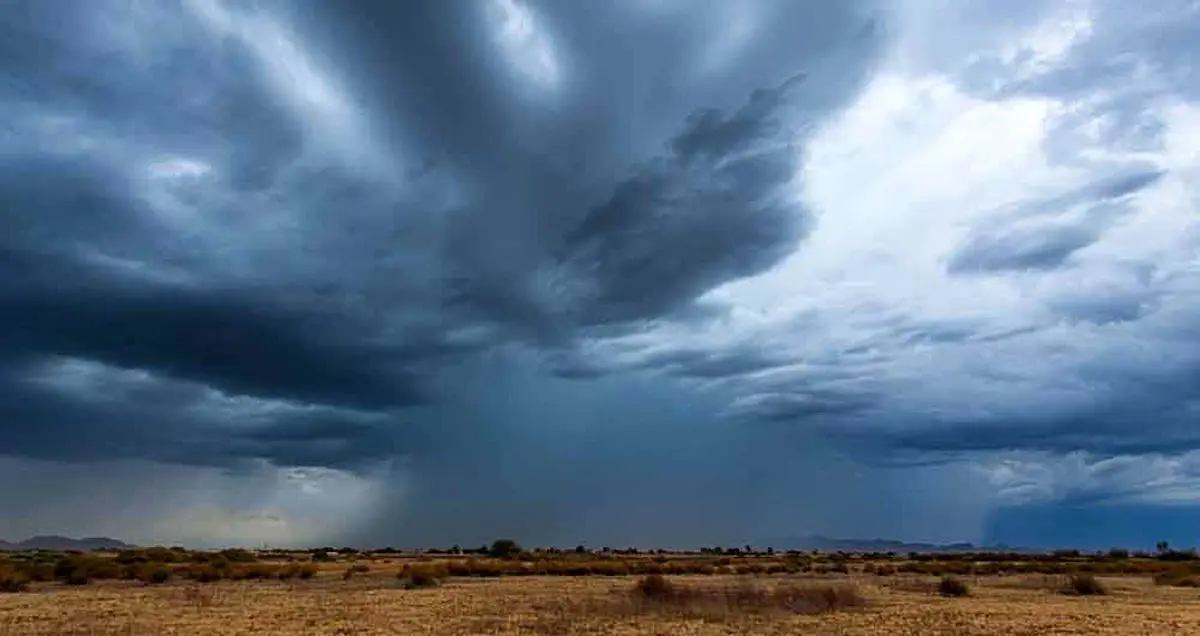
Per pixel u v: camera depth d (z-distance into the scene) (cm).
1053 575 7406
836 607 3941
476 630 3142
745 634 3030
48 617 3625
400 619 3509
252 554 12962
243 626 3275
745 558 12469
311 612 3816
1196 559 11550
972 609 3938
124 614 3747
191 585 5897
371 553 17025
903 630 3158
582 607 3891
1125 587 5694
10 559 9644
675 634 3022
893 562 10650
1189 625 3350
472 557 13150
